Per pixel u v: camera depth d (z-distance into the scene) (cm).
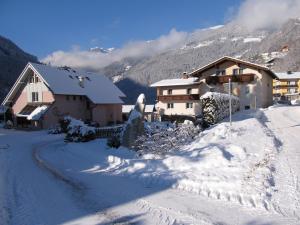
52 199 823
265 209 670
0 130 3869
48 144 2322
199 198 770
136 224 633
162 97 4472
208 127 1855
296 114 2522
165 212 687
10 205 778
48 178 1075
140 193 841
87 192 877
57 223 655
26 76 4266
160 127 1714
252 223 607
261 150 1152
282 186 786
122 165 1202
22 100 4378
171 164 1086
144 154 1338
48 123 3897
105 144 1880
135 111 1622
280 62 11694
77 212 717
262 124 1869
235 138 1377
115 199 800
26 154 1769
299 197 714
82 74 4841
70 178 1063
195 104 4238
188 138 1493
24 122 4316
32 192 895
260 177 847
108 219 666
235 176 879
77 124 2291
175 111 4409
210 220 630
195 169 1005
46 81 3984
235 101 2809
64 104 4106
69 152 1745
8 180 1057
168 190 852
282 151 1147
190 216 655
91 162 1364
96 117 4425
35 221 670
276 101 5503
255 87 3862
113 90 5000
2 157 1644
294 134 1520
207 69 4216
